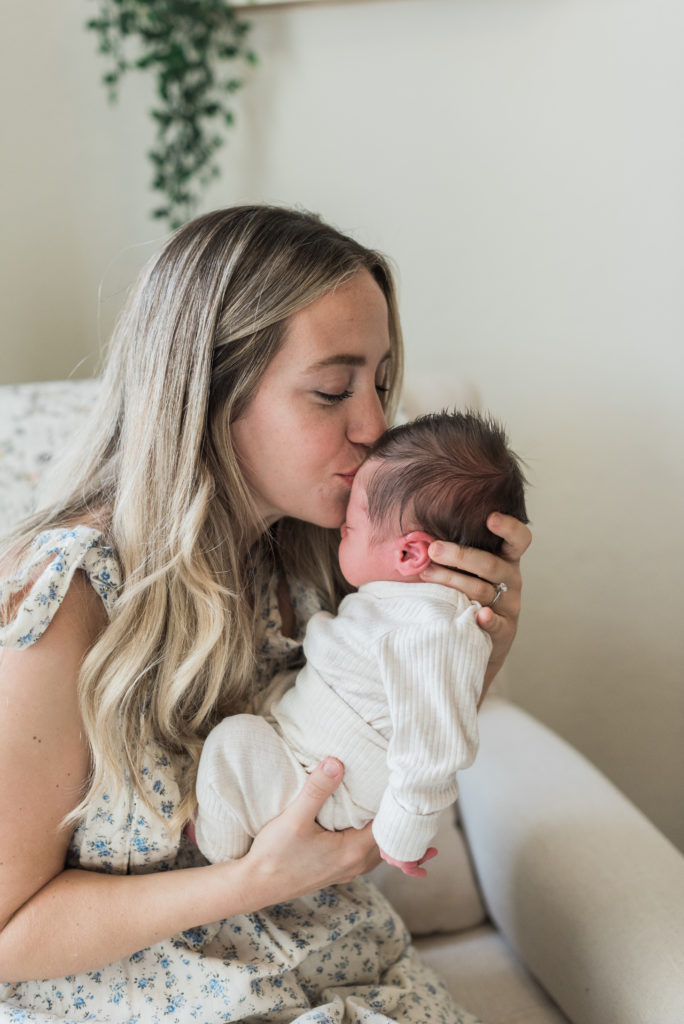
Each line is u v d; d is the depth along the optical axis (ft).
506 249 6.64
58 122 7.02
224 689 3.30
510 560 3.24
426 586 3.07
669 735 6.97
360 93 6.64
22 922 2.78
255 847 2.89
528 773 4.38
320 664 3.03
